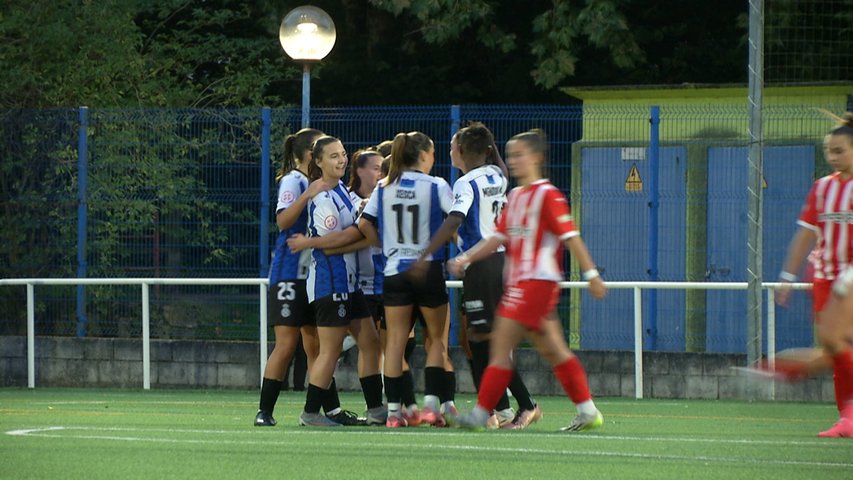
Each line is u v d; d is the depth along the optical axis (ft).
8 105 250.78
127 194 203.10
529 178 110.11
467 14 279.28
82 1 272.31
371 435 117.39
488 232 127.85
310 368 138.82
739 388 187.01
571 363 118.93
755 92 175.42
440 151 191.42
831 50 213.25
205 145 200.13
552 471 90.99
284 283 129.08
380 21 311.06
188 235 201.57
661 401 183.11
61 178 205.36
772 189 196.03
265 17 305.73
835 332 103.86
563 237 108.78
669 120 194.70
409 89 311.68
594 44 280.31
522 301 111.04
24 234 207.41
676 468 92.99
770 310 181.47
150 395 189.47
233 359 201.67
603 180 195.72
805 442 113.91
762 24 174.29
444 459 97.66
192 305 203.31
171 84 293.23
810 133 193.98
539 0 298.15
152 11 308.60
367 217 128.26
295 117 197.98
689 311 196.95
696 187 195.31
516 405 173.37
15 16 259.19
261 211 198.49
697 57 297.94
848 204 122.72
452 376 133.39
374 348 134.51
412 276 124.16
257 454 100.53
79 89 258.98
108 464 94.27
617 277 197.16
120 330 206.08
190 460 96.84
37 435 118.32
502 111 191.93
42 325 208.23
